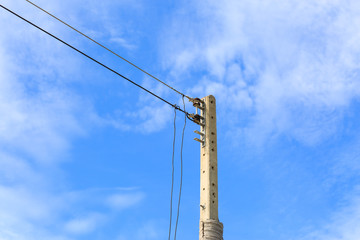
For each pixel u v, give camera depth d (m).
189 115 16.78
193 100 17.06
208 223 14.42
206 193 15.15
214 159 15.96
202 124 16.67
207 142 16.20
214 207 14.92
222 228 14.66
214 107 17.25
